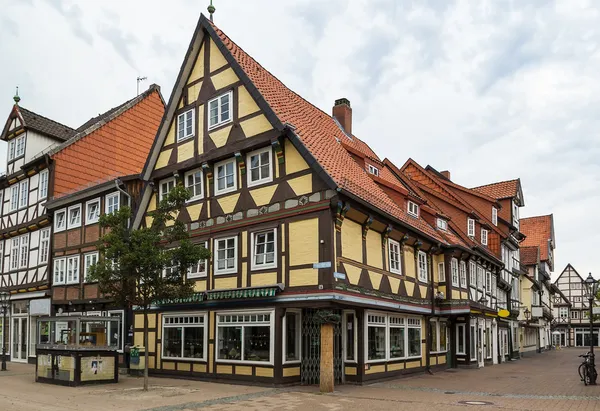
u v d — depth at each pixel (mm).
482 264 29703
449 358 25312
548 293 60688
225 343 17922
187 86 20719
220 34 19938
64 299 25219
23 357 27641
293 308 16875
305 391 15398
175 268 17109
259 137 17656
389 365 19047
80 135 27859
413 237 21016
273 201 17234
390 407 12664
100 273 15492
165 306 20000
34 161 27344
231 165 18844
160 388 16109
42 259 27281
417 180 32031
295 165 16844
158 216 16016
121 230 15758
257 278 17250
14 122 30203
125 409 12516
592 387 17422
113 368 17859
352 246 16750
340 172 17344
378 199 18531
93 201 24703
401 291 19734
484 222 31531
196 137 19984
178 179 20484
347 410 12250
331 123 25125
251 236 17688
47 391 15742
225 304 17984
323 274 15570
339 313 17672
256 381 16766
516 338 38875
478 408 12594
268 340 16656
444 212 29422
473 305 25016
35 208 27953
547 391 16281
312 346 17438
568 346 75062
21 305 28562
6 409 12609
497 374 22359
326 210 15836
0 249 31062
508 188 38688
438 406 12844
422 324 22281
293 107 20062
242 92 18484
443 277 23656
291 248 16500
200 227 19453
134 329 21734
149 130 31531
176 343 19734
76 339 17172
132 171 30094
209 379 18188
